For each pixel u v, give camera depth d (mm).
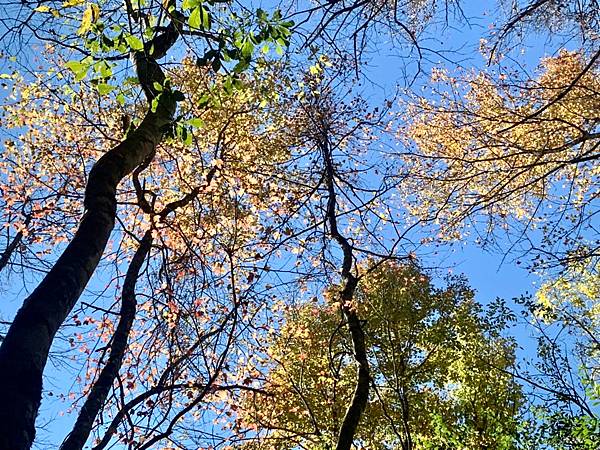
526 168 6141
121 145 4383
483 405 12320
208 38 4352
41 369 2756
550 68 8859
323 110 9102
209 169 9031
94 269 3520
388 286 10508
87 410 5309
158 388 6652
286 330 9258
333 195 8828
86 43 3965
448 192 7570
